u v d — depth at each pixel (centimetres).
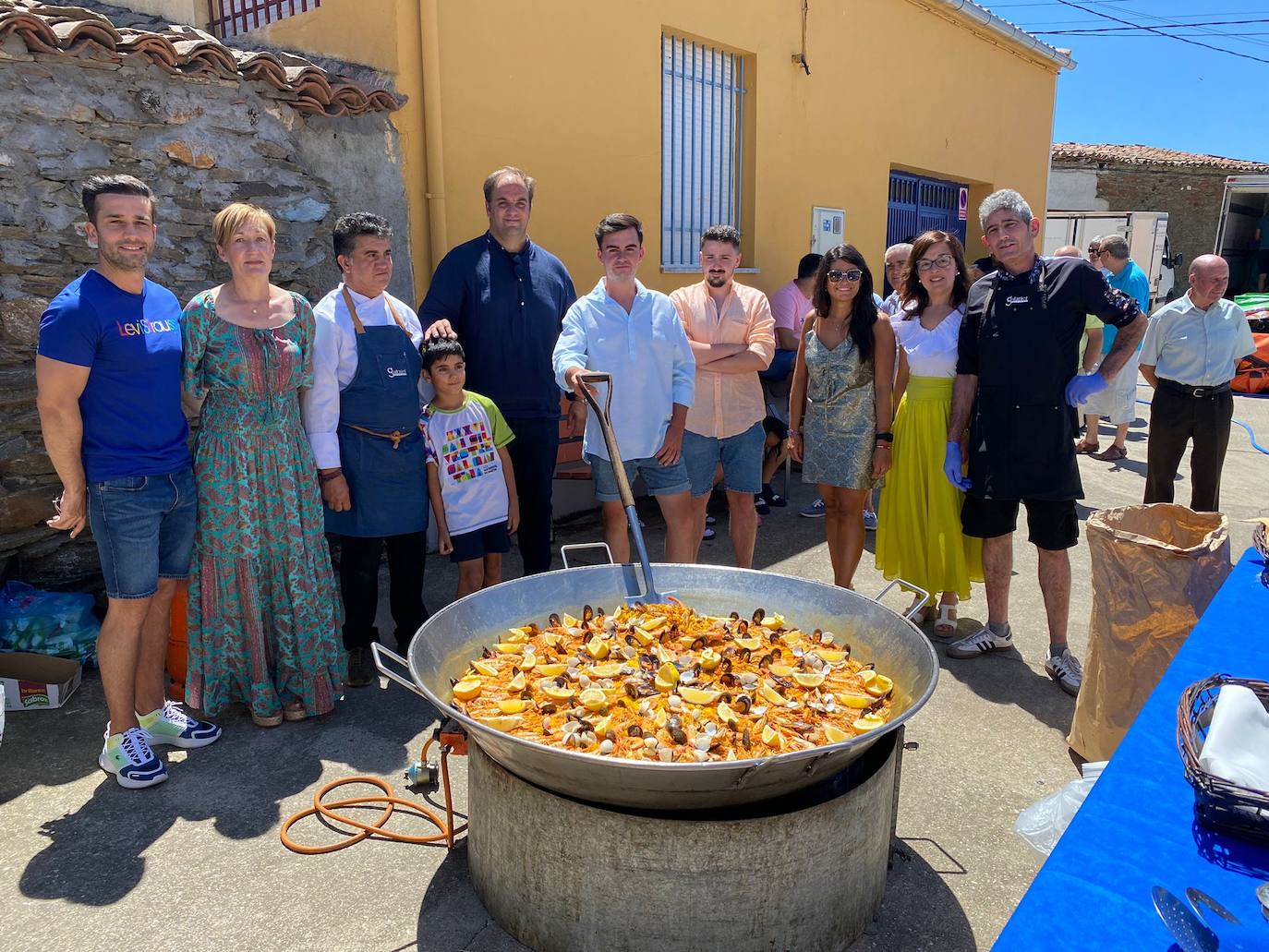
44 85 373
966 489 393
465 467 386
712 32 668
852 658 267
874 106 862
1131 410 831
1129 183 2139
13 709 346
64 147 381
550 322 416
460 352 371
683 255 696
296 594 331
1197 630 223
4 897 245
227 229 305
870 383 406
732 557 545
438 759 318
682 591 302
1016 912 126
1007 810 293
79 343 274
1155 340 530
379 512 353
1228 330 509
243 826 279
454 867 260
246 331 306
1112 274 834
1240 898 129
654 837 199
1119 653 301
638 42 612
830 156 815
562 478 541
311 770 311
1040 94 1159
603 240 385
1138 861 137
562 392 438
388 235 346
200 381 312
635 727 217
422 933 233
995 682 385
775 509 652
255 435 314
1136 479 761
